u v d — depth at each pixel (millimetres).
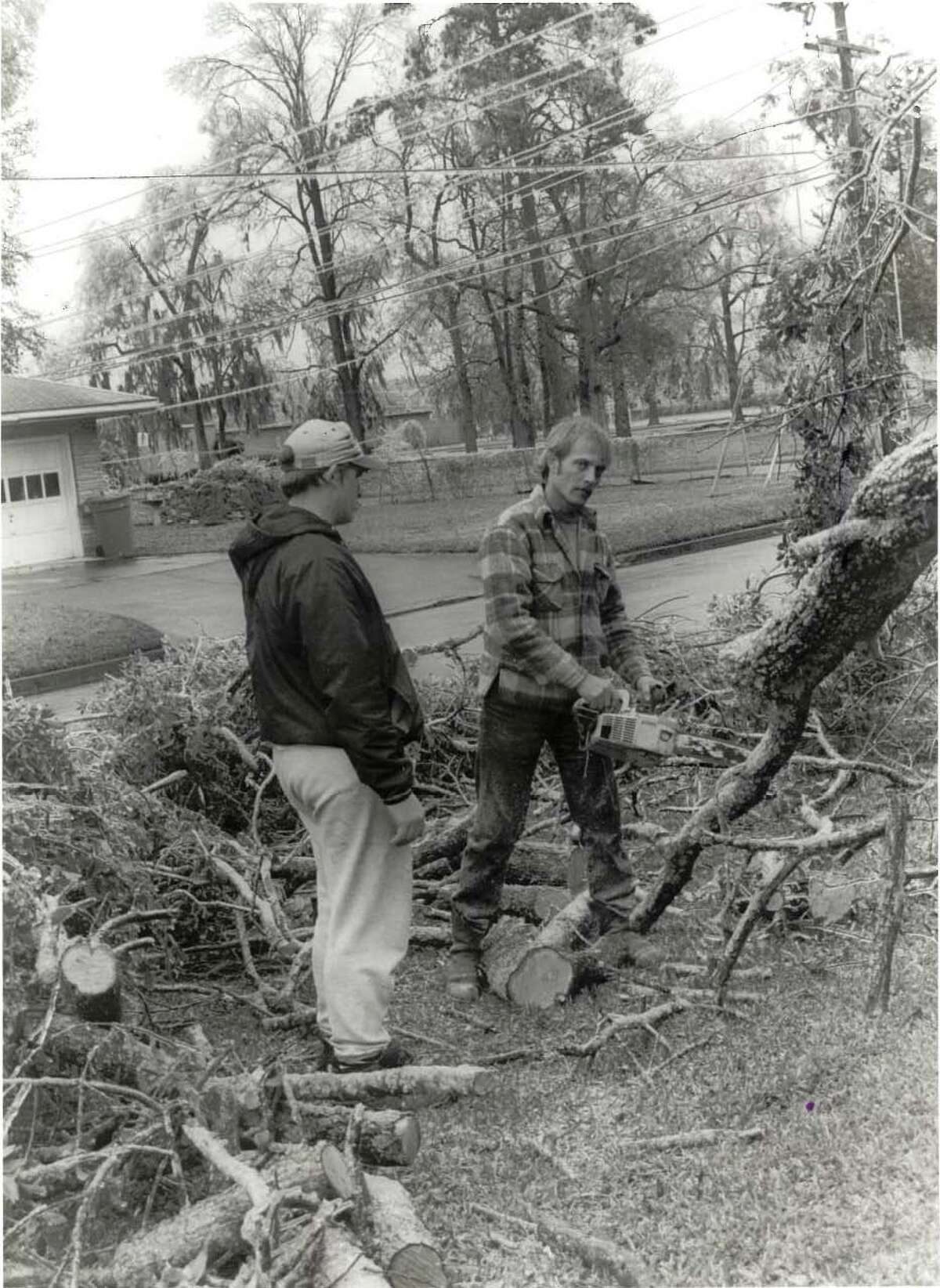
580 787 3676
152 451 29078
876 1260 2273
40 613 13750
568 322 26703
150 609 14789
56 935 2789
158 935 3682
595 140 22812
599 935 3779
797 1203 2477
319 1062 3119
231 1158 2270
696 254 24188
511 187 23812
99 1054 2670
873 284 4074
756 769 3477
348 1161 2299
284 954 3643
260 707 3025
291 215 25219
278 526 2957
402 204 24812
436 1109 2977
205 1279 2146
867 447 4418
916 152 3830
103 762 4000
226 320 27375
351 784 2939
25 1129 2617
